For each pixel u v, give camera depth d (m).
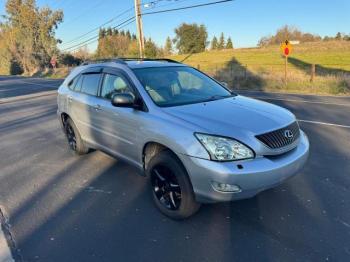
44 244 3.54
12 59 74.12
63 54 69.62
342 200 4.21
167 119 3.81
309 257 3.16
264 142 3.44
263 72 26.86
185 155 3.47
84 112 5.52
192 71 5.19
